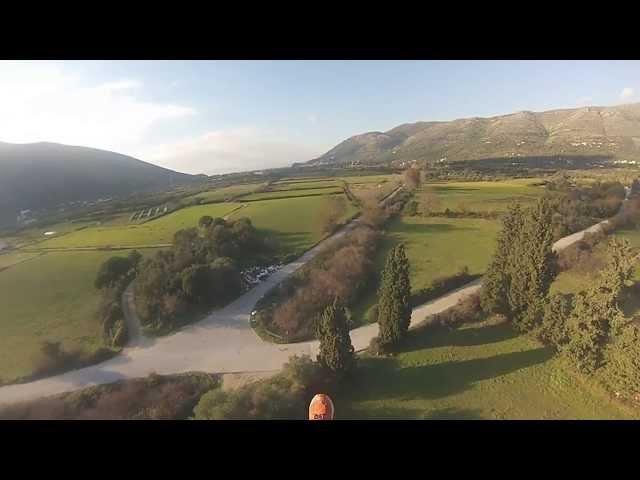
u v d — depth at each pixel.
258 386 26.05
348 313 38.06
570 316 30.75
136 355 33.50
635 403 25.73
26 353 33.88
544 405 26.70
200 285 40.50
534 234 33.47
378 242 57.12
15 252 61.06
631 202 67.31
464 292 42.25
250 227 57.66
